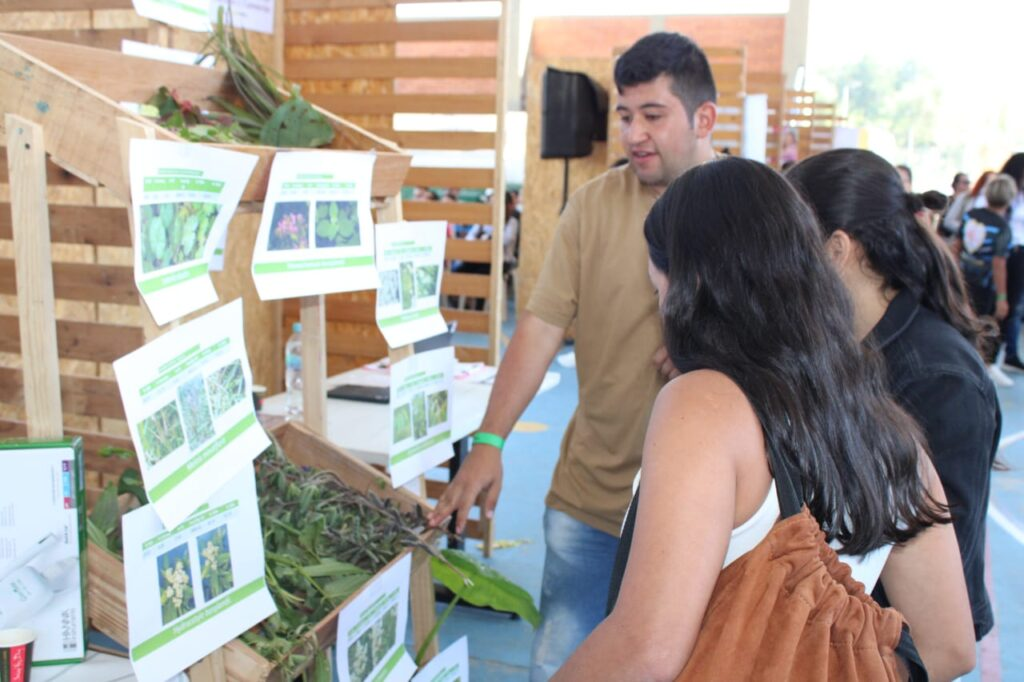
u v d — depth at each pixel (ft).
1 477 3.63
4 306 7.08
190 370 3.39
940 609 3.67
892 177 4.62
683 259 3.45
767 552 3.10
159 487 3.18
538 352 6.30
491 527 11.81
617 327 6.16
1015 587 11.85
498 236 11.18
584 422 6.44
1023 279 23.97
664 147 6.02
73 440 3.69
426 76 11.04
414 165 11.43
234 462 3.63
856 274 4.57
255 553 3.85
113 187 3.27
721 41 39.83
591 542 6.37
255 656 3.69
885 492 3.36
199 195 3.49
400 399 4.97
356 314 11.47
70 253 7.61
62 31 7.05
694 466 2.98
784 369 3.21
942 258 4.63
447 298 28.53
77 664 3.88
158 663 3.33
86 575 3.88
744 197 3.41
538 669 6.39
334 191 4.39
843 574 3.29
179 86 5.08
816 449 3.16
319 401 5.68
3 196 6.91
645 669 2.76
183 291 3.41
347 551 4.67
